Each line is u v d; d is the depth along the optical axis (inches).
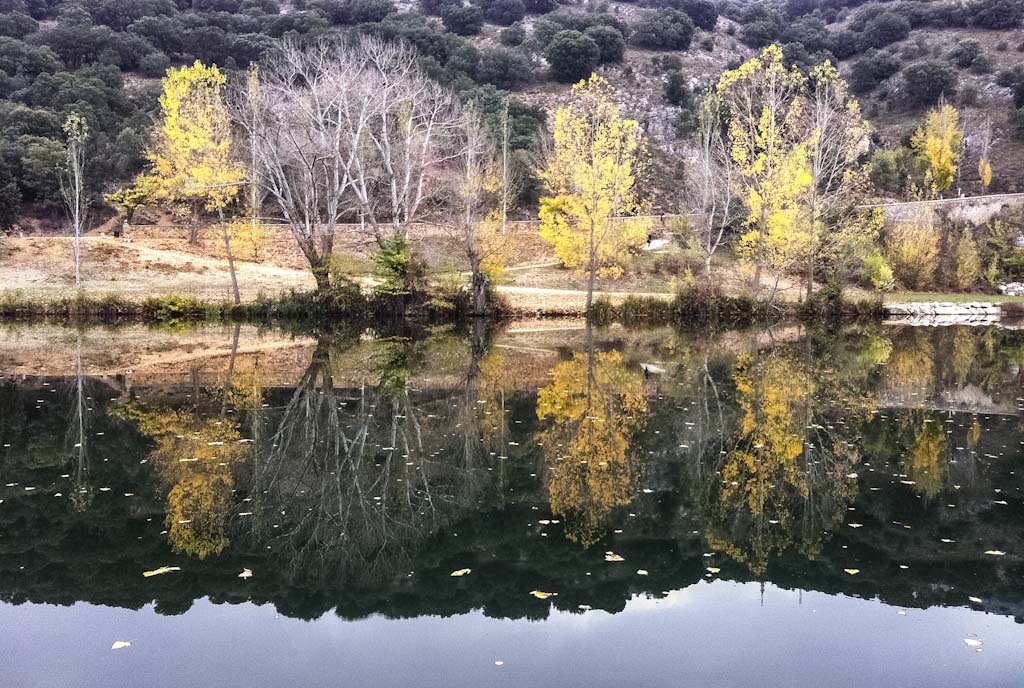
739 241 1582.2
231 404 555.2
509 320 1270.9
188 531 314.5
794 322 1300.4
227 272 1446.9
